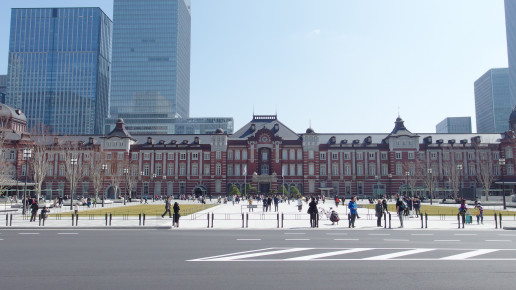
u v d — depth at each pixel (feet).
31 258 58.95
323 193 337.11
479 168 356.79
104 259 58.13
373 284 43.96
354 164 368.48
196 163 369.71
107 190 357.41
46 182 352.28
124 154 362.74
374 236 87.30
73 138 375.04
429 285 43.65
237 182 367.25
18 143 342.44
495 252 64.80
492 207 220.02
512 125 362.33
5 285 43.09
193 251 65.46
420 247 70.23
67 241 77.82
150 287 42.39
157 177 368.89
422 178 343.05
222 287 42.45
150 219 130.41
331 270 50.93
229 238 82.99
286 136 378.94
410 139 364.38
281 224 114.21
